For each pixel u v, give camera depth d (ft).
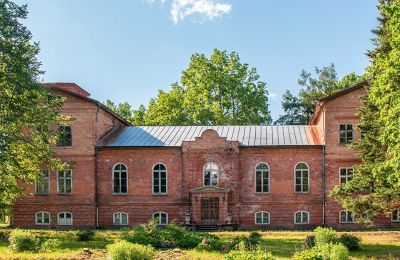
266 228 146.51
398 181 86.17
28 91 103.60
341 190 112.37
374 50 113.91
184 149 150.30
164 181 151.02
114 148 151.43
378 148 107.45
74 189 151.53
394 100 85.87
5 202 114.32
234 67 218.18
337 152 145.69
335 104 146.00
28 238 89.25
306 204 146.41
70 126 152.15
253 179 148.77
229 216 144.56
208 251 87.86
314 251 69.15
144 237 96.32
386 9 87.40
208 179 149.59
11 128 107.24
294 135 155.74
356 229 141.90
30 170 115.65
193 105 213.46
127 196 151.12
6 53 101.35
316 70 269.64
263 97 219.61
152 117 227.20
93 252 85.92
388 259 81.25
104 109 156.87
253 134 157.99
